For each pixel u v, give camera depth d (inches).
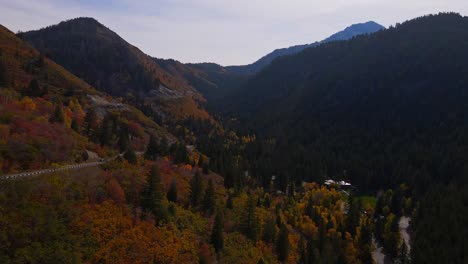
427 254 2765.7
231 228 2368.4
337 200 4035.4
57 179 1705.2
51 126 2466.8
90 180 1889.8
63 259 1256.8
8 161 1787.6
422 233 3149.6
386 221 3545.8
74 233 1445.6
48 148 2121.1
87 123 3208.7
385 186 5088.6
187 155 3673.7
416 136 6540.4
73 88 4431.6
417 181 4781.0
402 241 3334.2
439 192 3969.0
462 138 5900.6
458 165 4960.6
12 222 1273.4
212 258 1931.6
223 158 4301.2
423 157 5467.5
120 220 1637.6
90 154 2532.0
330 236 2940.5
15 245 1226.0
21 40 5172.2
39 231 1306.6
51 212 1405.0
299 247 2677.2
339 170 5467.5
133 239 1581.0
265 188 4207.7
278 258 2369.6
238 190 3120.1
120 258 1454.2
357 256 2933.1
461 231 2965.1
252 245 2253.9
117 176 2065.7
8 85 3307.1
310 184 4530.0
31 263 1189.1
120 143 3038.9
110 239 1519.4
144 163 2733.8
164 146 3627.0
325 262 2420.0
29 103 2746.1
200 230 2070.6
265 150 5984.3
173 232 1841.8
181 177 2765.7
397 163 5369.1
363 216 3686.0
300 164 5231.3
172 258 1651.1
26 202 1396.4
